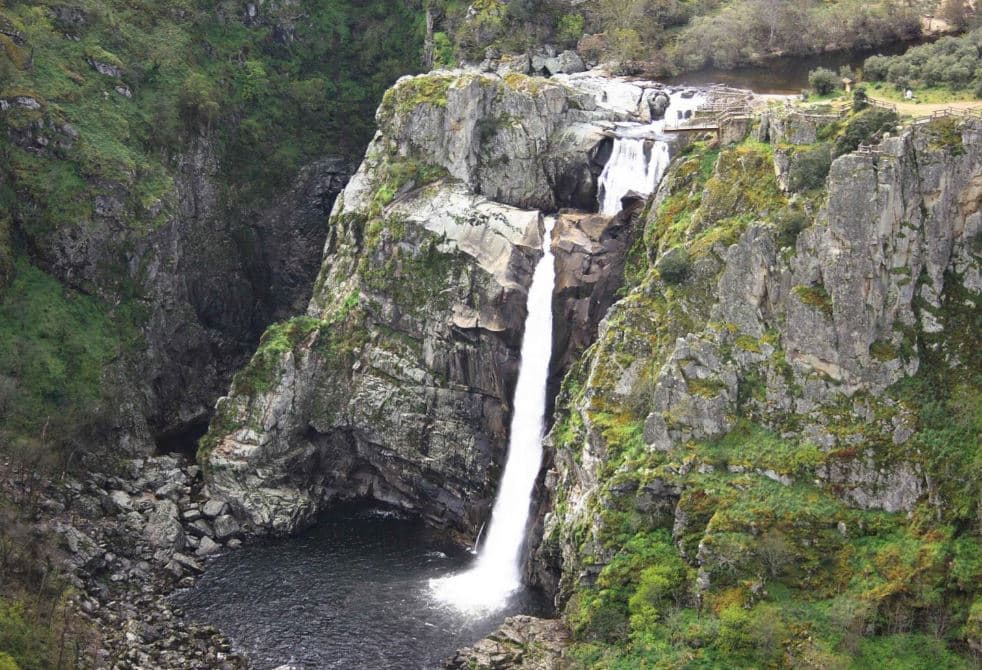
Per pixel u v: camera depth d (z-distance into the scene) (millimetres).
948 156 89188
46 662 89500
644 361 97875
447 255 117438
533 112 121312
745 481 89562
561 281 110812
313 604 102500
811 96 107438
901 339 89375
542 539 102938
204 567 108875
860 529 86375
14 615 90875
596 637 89062
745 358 93312
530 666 89812
